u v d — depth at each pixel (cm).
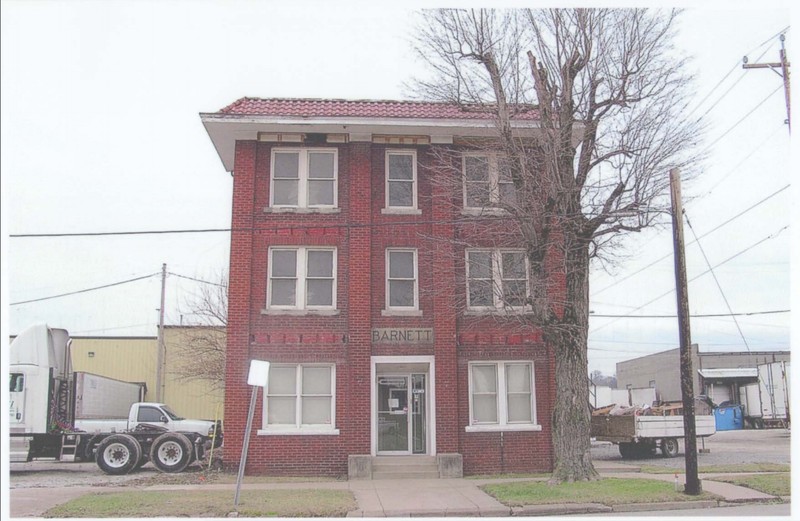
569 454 1789
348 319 2186
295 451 2120
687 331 1677
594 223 1798
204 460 2342
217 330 3997
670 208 1806
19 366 2256
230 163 2506
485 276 2211
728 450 2953
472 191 2231
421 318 2209
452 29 1898
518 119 1895
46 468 2423
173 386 4047
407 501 1619
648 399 5006
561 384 1806
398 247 2247
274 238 2225
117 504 1527
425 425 2222
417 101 2388
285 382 2177
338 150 2297
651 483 1742
